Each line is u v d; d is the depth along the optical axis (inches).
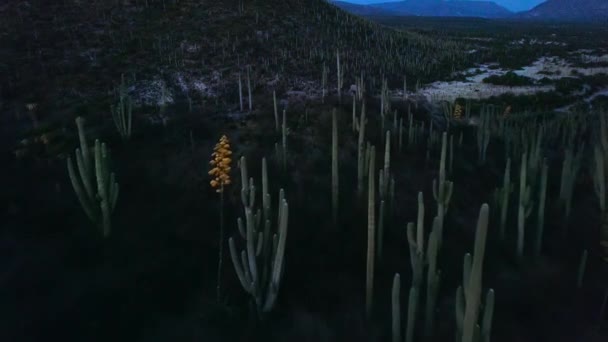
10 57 1205.7
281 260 350.9
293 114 1008.9
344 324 393.7
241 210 566.6
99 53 1341.0
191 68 1354.6
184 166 693.3
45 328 350.9
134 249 462.0
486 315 245.9
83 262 433.4
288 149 789.2
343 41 2005.4
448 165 801.6
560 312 438.9
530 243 552.4
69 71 1182.9
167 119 933.8
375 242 522.9
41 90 1041.5
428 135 992.2
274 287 360.8
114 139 773.3
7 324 349.4
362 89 1131.9
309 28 1998.0
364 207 601.0
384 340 378.6
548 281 484.7
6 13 1482.5
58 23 1492.4
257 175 674.2
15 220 498.0
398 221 583.2
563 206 619.8
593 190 689.0
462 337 245.0
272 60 1544.0
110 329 357.4
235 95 1208.8
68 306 375.2
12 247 446.3
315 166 735.7
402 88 1533.0
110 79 1175.0
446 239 543.2
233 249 346.0
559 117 1127.6
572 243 563.8
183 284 417.4
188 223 524.4
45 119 875.4
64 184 595.8
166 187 620.4
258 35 1740.9
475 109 1280.8
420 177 735.7
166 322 370.6
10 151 706.8
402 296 435.5
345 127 922.1
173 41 1536.7
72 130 799.7
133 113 946.1
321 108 1048.8
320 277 453.1
